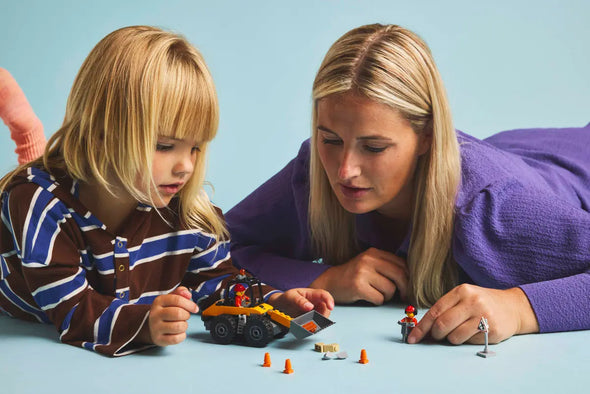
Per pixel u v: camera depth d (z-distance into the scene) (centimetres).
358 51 135
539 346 123
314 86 142
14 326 137
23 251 123
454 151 144
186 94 125
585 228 139
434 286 150
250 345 122
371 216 160
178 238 141
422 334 124
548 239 140
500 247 142
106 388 102
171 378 106
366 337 129
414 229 149
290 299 133
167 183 128
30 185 126
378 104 131
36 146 222
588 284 132
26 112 219
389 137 133
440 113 140
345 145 134
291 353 119
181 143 128
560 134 214
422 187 146
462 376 107
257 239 174
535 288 132
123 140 124
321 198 157
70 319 122
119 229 134
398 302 158
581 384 104
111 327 119
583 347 122
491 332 122
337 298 153
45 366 112
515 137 217
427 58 141
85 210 128
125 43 128
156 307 117
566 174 182
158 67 124
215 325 124
